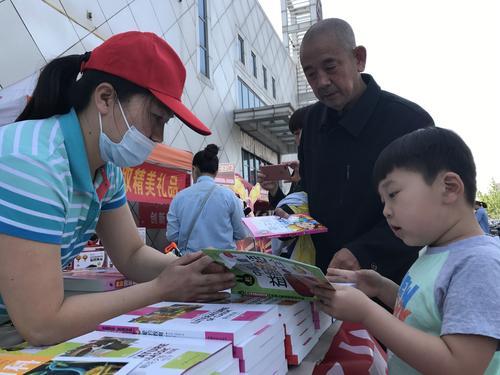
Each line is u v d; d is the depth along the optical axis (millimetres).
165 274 1079
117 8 5562
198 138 7730
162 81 1109
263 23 13672
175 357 657
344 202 1525
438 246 973
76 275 1662
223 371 685
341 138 1552
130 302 1015
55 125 1076
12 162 905
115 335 845
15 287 878
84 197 1146
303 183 1859
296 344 980
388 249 1315
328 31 1418
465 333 789
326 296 930
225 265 1070
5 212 875
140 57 1082
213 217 2896
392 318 879
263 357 820
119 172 1439
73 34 4727
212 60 8914
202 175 3125
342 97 1478
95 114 1127
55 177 954
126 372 606
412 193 929
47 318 893
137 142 1156
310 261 1605
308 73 1489
